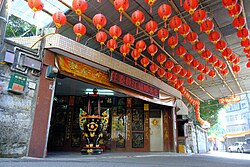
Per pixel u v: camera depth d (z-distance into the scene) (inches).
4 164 118.0
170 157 274.7
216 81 599.5
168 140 429.4
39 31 323.6
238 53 453.1
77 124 408.2
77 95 425.4
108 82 305.9
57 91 402.9
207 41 406.3
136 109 440.5
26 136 202.5
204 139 812.0
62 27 348.8
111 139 413.1
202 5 319.9
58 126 404.8
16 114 199.0
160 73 384.8
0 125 186.4
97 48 427.5
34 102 214.7
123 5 215.3
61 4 290.0
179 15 326.3
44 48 232.7
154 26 251.6
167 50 438.9
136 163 164.1
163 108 450.0
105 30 356.5
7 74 199.6
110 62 302.5
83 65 274.7
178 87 453.1
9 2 189.0
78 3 216.4
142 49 294.2
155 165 151.1
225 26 361.7
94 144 300.5
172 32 370.6
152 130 439.5
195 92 698.8
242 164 194.5
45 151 213.2
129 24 355.6
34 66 218.5
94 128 299.1
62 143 395.5
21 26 449.1
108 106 431.5
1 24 179.8
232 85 629.3
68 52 244.4
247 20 334.6
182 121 510.9
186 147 484.7
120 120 426.9
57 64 241.3
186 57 348.2
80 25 246.2
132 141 418.3
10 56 201.9
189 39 278.5
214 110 885.8
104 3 303.9
